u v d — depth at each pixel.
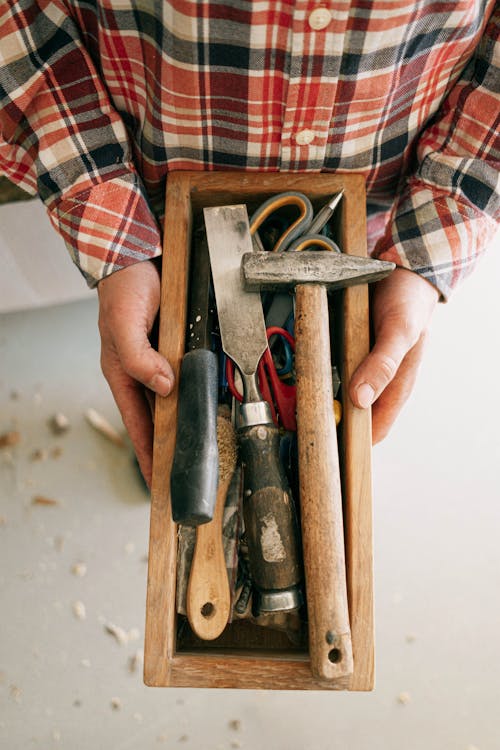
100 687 1.13
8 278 1.22
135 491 1.28
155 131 0.73
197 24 0.63
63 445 1.32
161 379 0.68
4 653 1.15
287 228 0.79
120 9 0.65
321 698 1.12
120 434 1.33
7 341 1.42
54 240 1.16
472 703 1.12
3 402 1.36
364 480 0.68
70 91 0.73
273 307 0.75
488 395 1.38
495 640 1.17
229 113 0.71
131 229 0.74
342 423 0.72
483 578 1.23
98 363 1.40
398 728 1.10
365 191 0.79
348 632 0.62
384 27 0.63
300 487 0.65
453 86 0.76
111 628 1.17
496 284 1.50
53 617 1.18
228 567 0.68
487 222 0.78
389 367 0.70
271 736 1.09
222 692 1.12
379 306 0.76
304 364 0.67
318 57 0.65
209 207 0.77
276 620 0.68
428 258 0.77
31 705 1.11
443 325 1.45
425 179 0.78
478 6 0.67
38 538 1.24
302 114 0.70
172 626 0.67
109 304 0.74
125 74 0.71
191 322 0.75
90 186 0.74
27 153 0.77
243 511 0.68
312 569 0.63
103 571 1.22
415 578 1.22
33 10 0.68
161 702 1.12
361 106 0.70
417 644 1.17
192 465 0.61
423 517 1.27
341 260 0.70
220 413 0.72
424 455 1.32
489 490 1.30
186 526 0.67
